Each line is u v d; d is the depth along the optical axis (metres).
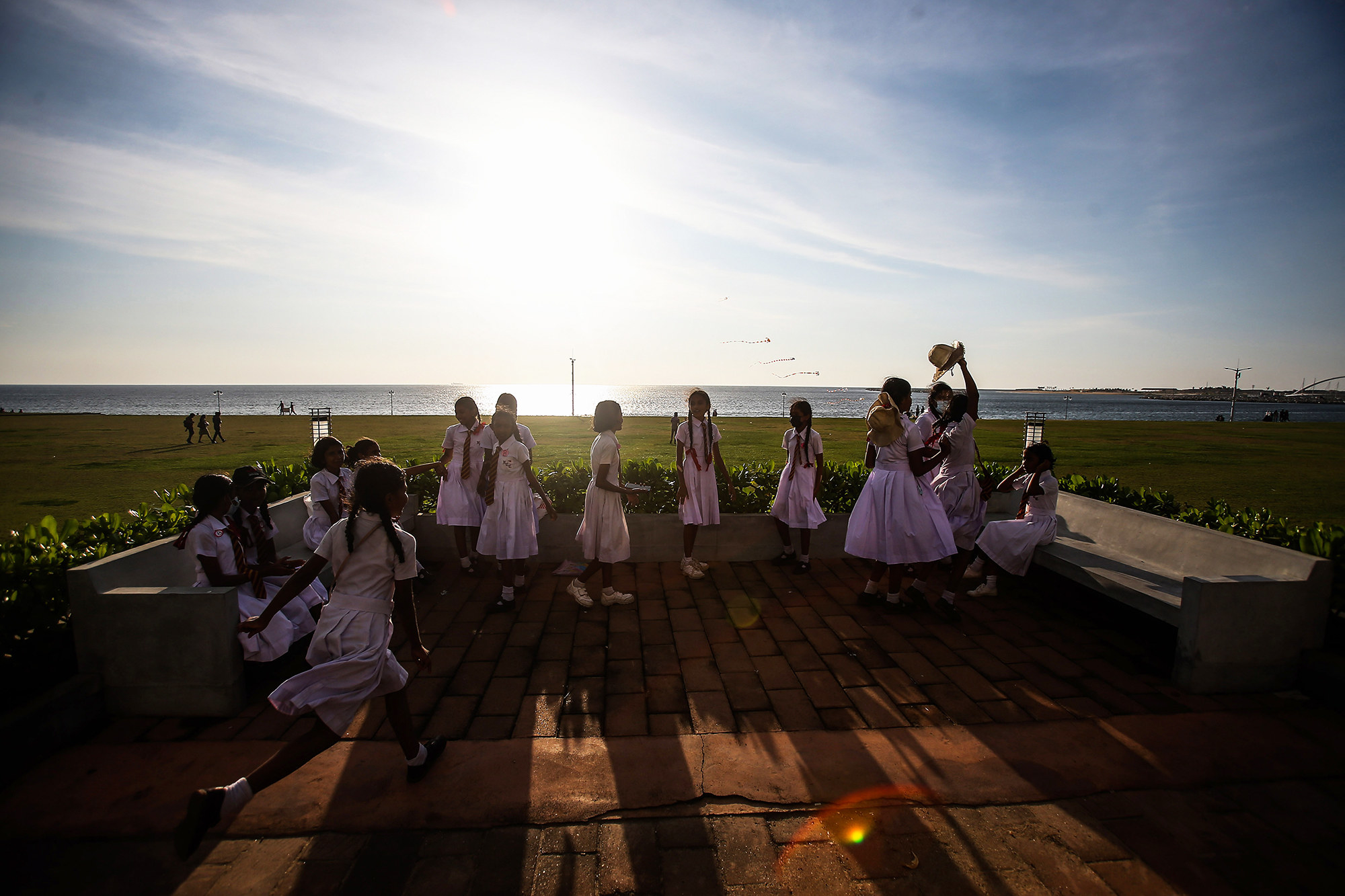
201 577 3.76
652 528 6.59
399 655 4.41
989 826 2.73
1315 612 3.94
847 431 31.16
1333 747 3.33
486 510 5.36
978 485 5.35
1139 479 16.84
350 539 2.85
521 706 3.72
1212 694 3.90
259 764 3.15
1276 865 2.52
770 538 6.66
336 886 2.38
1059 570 5.41
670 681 4.04
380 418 44.84
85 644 3.51
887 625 4.98
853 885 2.40
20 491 14.26
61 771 3.07
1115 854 2.57
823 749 3.29
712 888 2.39
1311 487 15.30
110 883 2.40
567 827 2.71
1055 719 3.59
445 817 2.76
